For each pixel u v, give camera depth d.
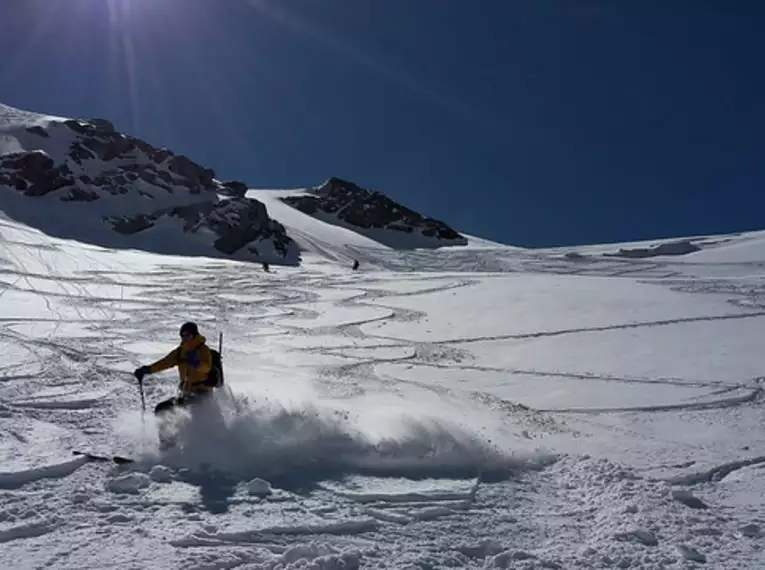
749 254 60.72
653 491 5.64
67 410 8.08
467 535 4.69
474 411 9.41
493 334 17.88
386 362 13.92
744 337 17.00
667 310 21.59
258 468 5.86
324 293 27.41
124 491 5.16
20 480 5.35
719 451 7.57
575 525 5.02
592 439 8.08
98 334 15.61
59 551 4.02
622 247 76.69
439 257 69.75
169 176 64.62
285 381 11.28
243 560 4.02
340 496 5.32
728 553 4.48
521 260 66.19
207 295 25.70
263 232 63.19
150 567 3.83
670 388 11.59
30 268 27.58
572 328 18.67
